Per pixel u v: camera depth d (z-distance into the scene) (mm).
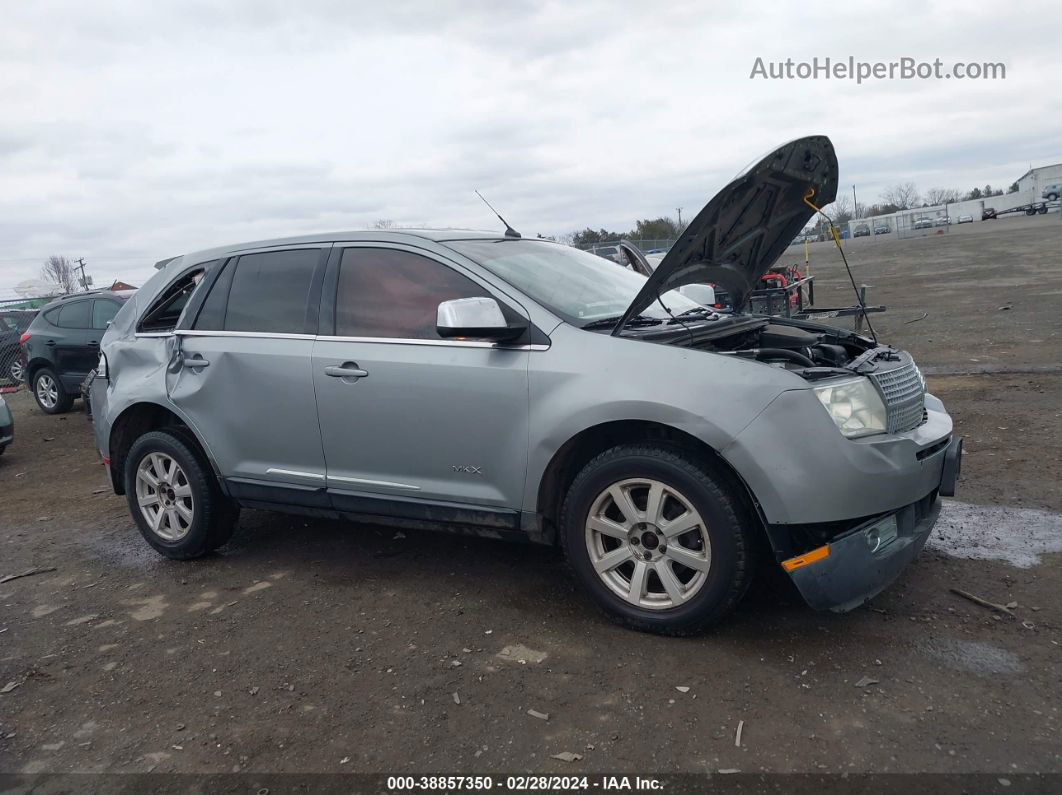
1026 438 6277
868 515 3283
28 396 15664
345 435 4234
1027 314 13586
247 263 4742
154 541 5098
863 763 2660
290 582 4582
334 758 2896
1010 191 104000
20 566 5309
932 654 3299
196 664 3678
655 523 3490
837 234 4648
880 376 3533
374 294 4242
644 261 6008
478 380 3816
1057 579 3893
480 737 2955
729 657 3375
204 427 4715
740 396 3268
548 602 4039
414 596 4246
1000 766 2604
